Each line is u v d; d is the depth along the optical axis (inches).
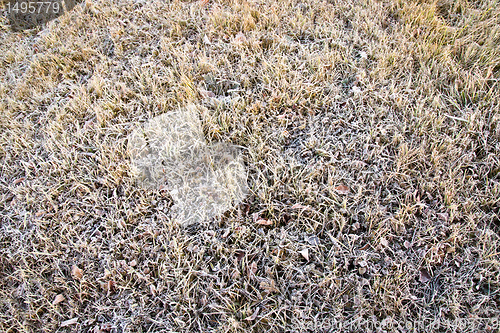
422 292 79.4
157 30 136.6
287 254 85.2
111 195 98.7
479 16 125.6
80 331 80.5
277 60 119.0
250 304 79.4
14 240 93.7
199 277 83.2
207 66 120.3
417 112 103.0
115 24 140.9
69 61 131.1
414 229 87.0
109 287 83.8
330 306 78.2
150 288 82.4
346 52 119.2
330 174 92.5
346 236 86.4
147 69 122.3
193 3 144.6
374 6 132.4
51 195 99.0
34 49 140.1
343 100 109.7
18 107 121.8
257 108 108.0
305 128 104.9
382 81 111.4
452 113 105.1
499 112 102.5
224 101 109.8
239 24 135.3
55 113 117.5
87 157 106.1
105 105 114.2
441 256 83.7
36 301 83.4
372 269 81.7
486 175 93.1
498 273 80.2
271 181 96.4
